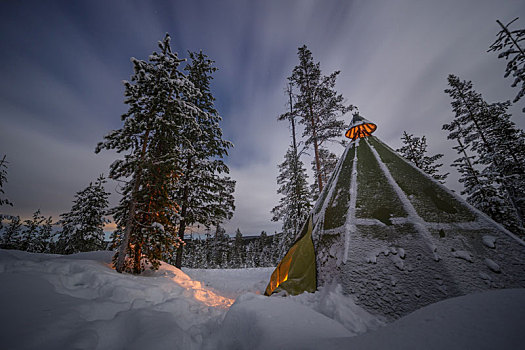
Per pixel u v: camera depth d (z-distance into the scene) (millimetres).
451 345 1712
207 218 12367
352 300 3666
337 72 13797
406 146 19719
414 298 3504
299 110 14992
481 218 4445
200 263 35250
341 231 5066
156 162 7344
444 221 4512
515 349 1467
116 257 7121
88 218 17844
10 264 4184
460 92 17016
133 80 7586
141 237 7176
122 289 4105
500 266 3639
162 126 7664
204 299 5840
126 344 2781
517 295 2225
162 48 7980
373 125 7770
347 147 7598
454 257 3885
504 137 15055
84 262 5254
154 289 4645
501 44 8773
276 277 6043
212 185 12969
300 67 15156
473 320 1971
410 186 5387
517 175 13773
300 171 15297
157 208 7738
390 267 4035
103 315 3312
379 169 6086
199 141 12766
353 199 5555
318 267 4934
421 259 3977
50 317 2775
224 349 3023
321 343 2279
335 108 14211
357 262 4254
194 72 13523
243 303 3541
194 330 3584
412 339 1960
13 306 2793
